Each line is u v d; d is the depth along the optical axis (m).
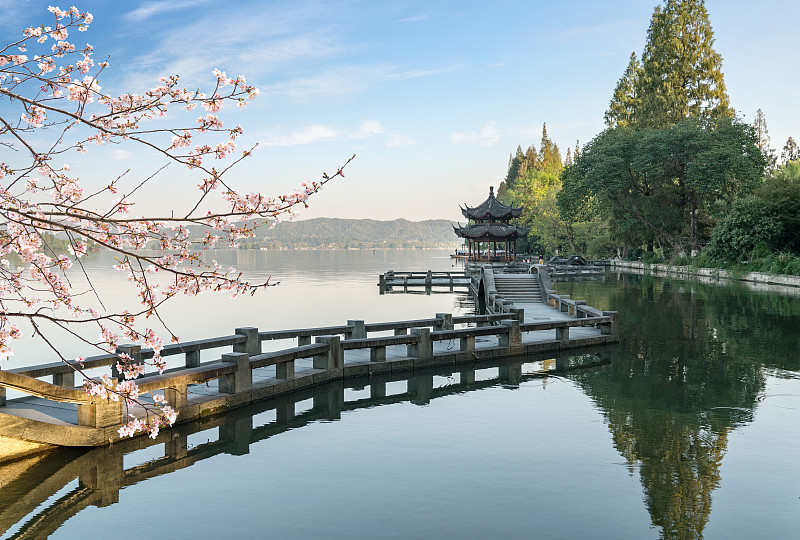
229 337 14.80
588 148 60.91
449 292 44.75
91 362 11.77
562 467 8.64
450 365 16.42
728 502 7.45
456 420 11.15
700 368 15.42
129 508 7.45
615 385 13.77
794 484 7.98
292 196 4.95
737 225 48.69
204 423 11.15
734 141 50.41
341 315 29.06
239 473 8.59
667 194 55.72
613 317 19.33
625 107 74.06
